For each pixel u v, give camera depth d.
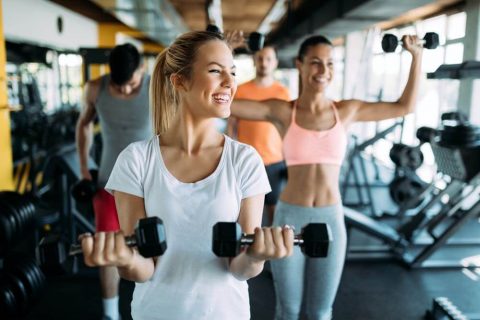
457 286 3.00
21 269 2.21
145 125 2.21
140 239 0.79
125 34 10.68
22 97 5.21
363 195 5.36
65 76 7.36
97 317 2.47
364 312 2.62
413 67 1.87
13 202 2.40
